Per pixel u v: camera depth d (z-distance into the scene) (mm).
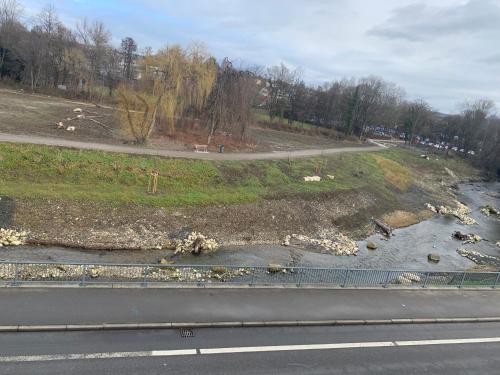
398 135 133125
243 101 56812
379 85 113562
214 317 14938
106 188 34562
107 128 51750
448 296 19703
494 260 37750
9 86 74938
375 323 16359
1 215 27578
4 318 13180
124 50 96312
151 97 45219
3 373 11062
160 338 13539
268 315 15586
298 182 46500
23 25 81312
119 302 15031
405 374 13570
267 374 12516
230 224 34062
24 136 39219
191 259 27859
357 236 38781
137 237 29406
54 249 26141
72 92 77688
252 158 49406
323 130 96500
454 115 131125
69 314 13891
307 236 35781
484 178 95875
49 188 31875
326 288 18500
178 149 46469
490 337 16859
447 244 40938
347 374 13094
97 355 12312
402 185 61906
